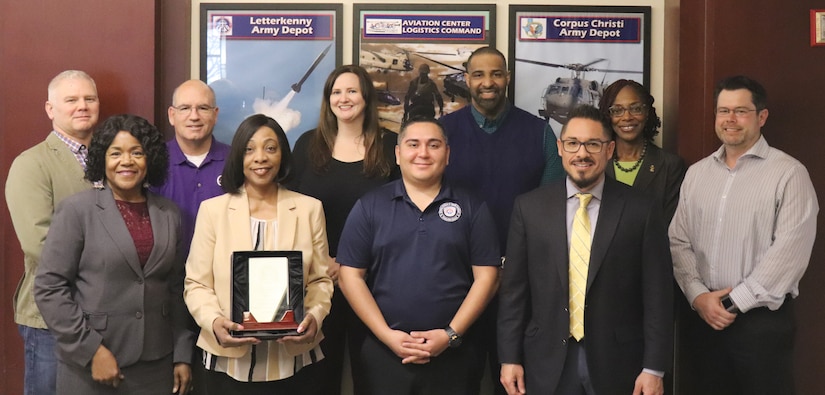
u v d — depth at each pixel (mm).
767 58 3635
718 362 3305
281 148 3018
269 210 3055
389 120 4023
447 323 3045
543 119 3844
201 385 3184
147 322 2854
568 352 2891
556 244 2898
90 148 2842
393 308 3051
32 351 3199
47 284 2742
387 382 3086
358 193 3402
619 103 3594
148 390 2881
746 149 3270
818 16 3617
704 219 3316
